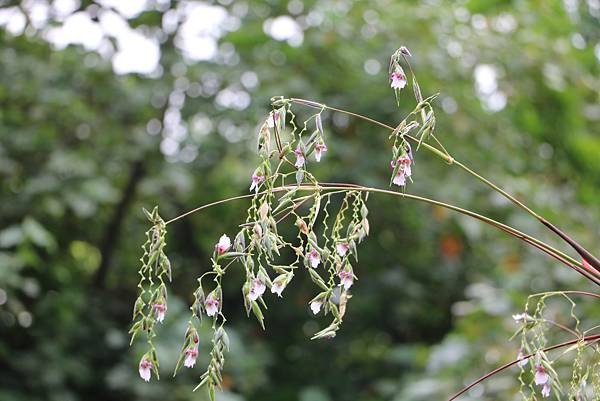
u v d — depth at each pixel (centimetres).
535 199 486
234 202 550
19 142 498
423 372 465
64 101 495
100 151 513
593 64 560
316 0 545
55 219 527
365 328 576
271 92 507
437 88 531
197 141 534
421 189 520
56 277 520
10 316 504
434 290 578
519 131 555
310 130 510
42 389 488
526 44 541
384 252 568
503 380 371
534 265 450
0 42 529
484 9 539
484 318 412
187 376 465
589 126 555
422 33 536
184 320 452
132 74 529
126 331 524
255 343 525
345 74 535
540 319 157
